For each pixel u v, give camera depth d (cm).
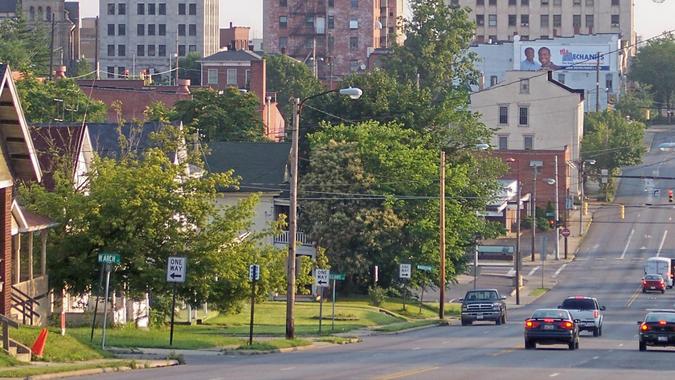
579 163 18425
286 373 4575
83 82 18488
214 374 4516
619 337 8094
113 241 6706
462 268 12100
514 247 15512
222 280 6819
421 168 11131
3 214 5722
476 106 19662
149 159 6931
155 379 4259
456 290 13738
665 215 18388
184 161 7038
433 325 9550
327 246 10956
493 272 15338
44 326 6181
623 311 11538
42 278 6625
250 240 7000
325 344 6888
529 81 19538
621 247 16675
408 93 12912
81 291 6869
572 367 5128
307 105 12444
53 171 7444
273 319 8894
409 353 6056
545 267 15600
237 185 7325
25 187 6875
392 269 11106
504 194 16638
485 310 9600
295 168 6894
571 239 17188
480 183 12394
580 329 8125
